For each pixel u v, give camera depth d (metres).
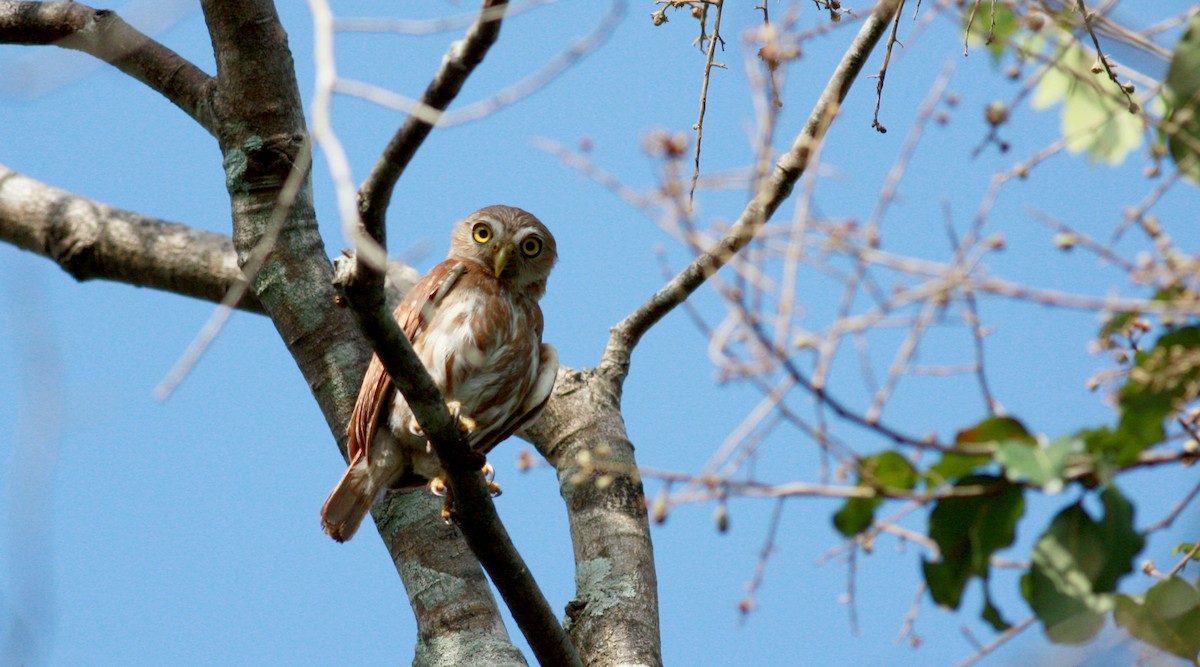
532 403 13.17
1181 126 7.63
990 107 8.85
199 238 14.20
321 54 6.37
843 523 6.98
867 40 10.35
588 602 11.60
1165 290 6.92
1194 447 6.48
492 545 9.48
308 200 12.24
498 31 7.25
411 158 7.76
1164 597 6.48
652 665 11.13
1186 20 8.08
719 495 6.92
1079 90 10.02
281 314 12.00
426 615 10.75
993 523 6.69
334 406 11.88
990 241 7.55
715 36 10.70
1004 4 9.55
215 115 12.27
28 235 14.30
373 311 8.34
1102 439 6.30
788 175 10.31
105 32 12.93
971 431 6.49
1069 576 6.41
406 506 11.66
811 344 7.27
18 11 13.17
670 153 7.62
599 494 12.42
